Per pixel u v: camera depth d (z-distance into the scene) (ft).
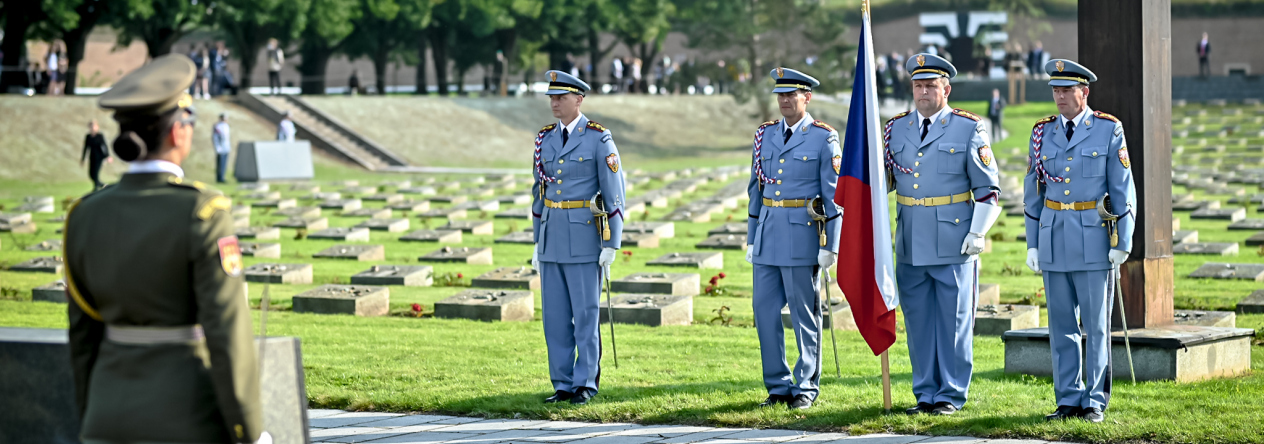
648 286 74.08
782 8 266.16
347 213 131.23
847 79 269.85
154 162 21.65
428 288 77.77
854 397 41.39
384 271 81.15
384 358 51.47
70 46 229.45
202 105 228.02
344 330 60.54
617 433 36.78
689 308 64.23
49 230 116.78
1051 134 38.34
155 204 21.03
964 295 38.73
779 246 40.16
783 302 40.96
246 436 20.86
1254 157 196.24
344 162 220.84
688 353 52.65
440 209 132.05
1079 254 37.19
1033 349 44.91
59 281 74.59
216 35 341.41
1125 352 43.16
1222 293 68.18
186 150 22.17
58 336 25.29
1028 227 39.11
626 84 306.96
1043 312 65.98
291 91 322.14
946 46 345.92
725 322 63.67
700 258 86.89
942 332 38.88
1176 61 359.25
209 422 21.24
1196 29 357.61
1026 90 305.32
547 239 43.16
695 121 284.20
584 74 299.79
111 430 20.99
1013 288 74.49
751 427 37.58
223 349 20.62
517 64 310.65
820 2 271.08
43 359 24.79
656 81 305.12
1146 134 43.32
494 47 297.33
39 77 250.57
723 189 153.69
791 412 38.75
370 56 287.89
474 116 258.78
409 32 277.03
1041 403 39.29
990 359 50.14
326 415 40.65
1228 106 278.26
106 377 21.27
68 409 24.70
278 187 174.09
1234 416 36.14
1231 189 143.13
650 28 295.89
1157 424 35.22
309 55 283.18
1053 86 37.86
